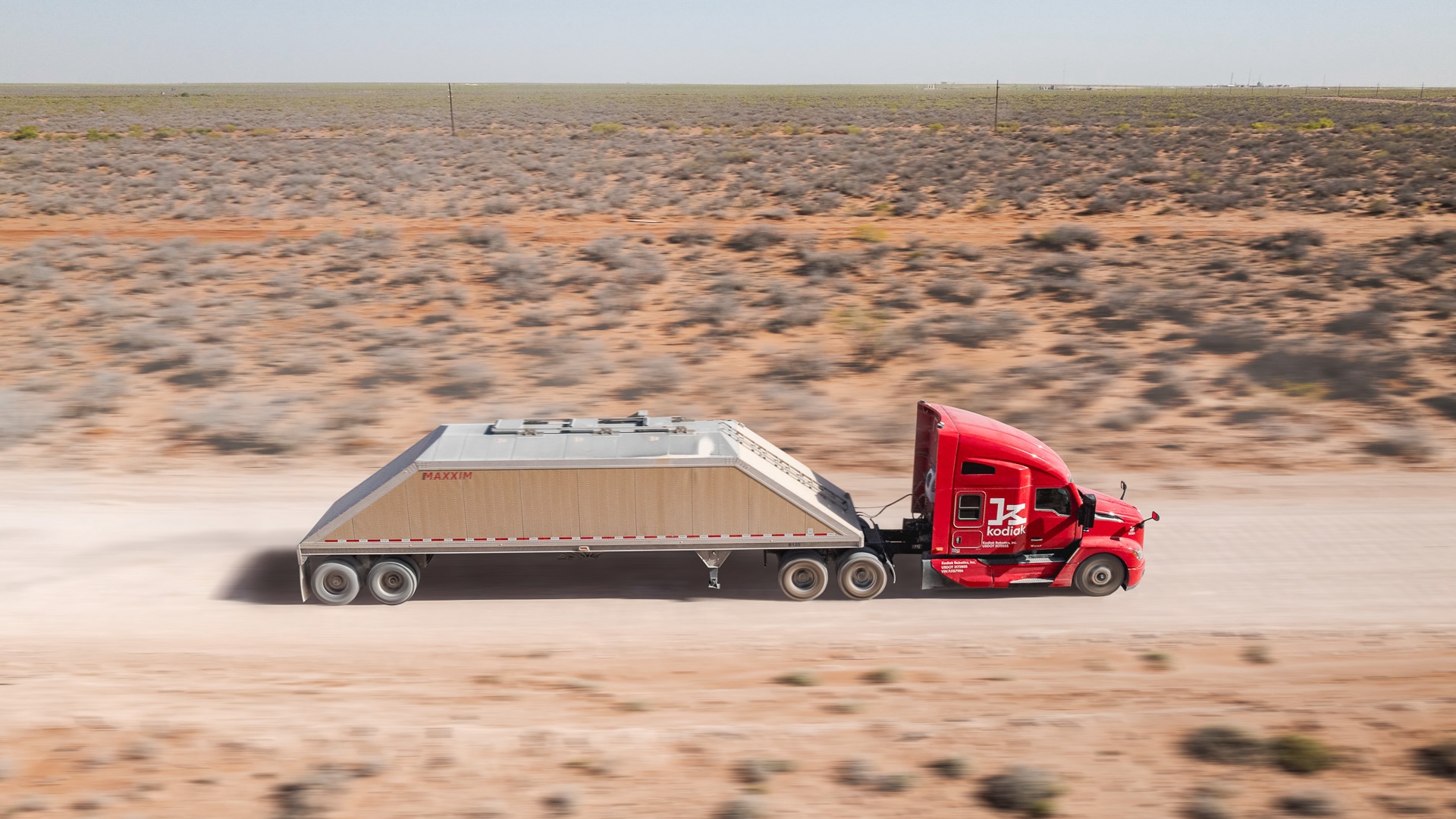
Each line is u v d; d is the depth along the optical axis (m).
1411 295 37.38
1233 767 10.22
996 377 27.52
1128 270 42.06
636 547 14.28
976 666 12.79
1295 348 29.22
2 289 37.47
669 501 14.16
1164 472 20.28
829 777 10.05
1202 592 15.01
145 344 29.58
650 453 14.16
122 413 23.83
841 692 12.00
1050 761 10.38
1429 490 19.12
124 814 9.30
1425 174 67.06
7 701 11.39
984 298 37.34
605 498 14.08
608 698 11.78
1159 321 33.72
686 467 14.05
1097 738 10.86
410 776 9.98
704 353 29.48
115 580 15.09
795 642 13.43
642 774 10.08
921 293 38.34
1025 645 13.39
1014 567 14.75
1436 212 55.81
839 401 25.45
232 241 48.47
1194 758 10.42
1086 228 48.25
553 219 55.53
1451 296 36.91
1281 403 25.06
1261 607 14.52
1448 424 23.62
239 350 29.92
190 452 21.22
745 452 14.48
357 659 12.84
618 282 39.34
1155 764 10.34
